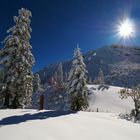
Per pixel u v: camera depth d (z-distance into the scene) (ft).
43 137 33.06
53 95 306.35
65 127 40.98
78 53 107.65
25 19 95.35
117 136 38.17
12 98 87.56
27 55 93.25
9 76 87.86
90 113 67.62
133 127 47.91
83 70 106.22
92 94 257.55
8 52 91.20
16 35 92.99
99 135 37.60
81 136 35.88
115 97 247.29
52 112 61.93
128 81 645.10
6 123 41.73
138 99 90.27
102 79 457.68
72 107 103.14
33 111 61.77
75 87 103.65
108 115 66.44
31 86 92.48
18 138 31.78
